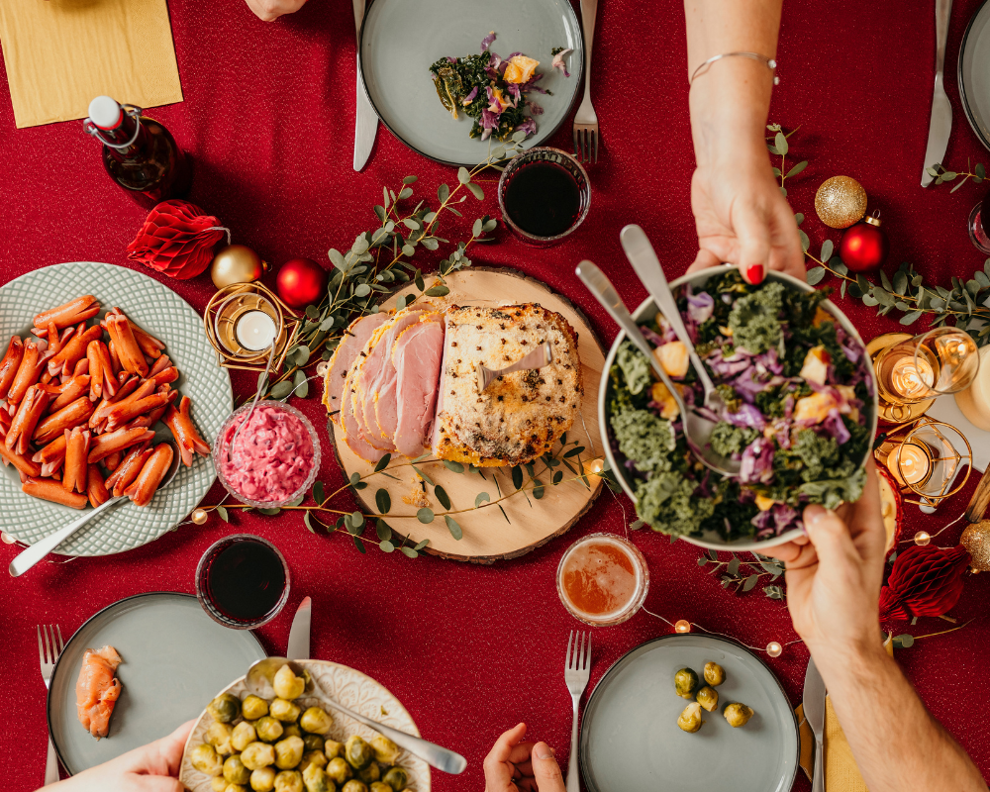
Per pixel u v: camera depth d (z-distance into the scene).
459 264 1.04
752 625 1.05
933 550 0.99
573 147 1.07
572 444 1.04
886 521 1.00
